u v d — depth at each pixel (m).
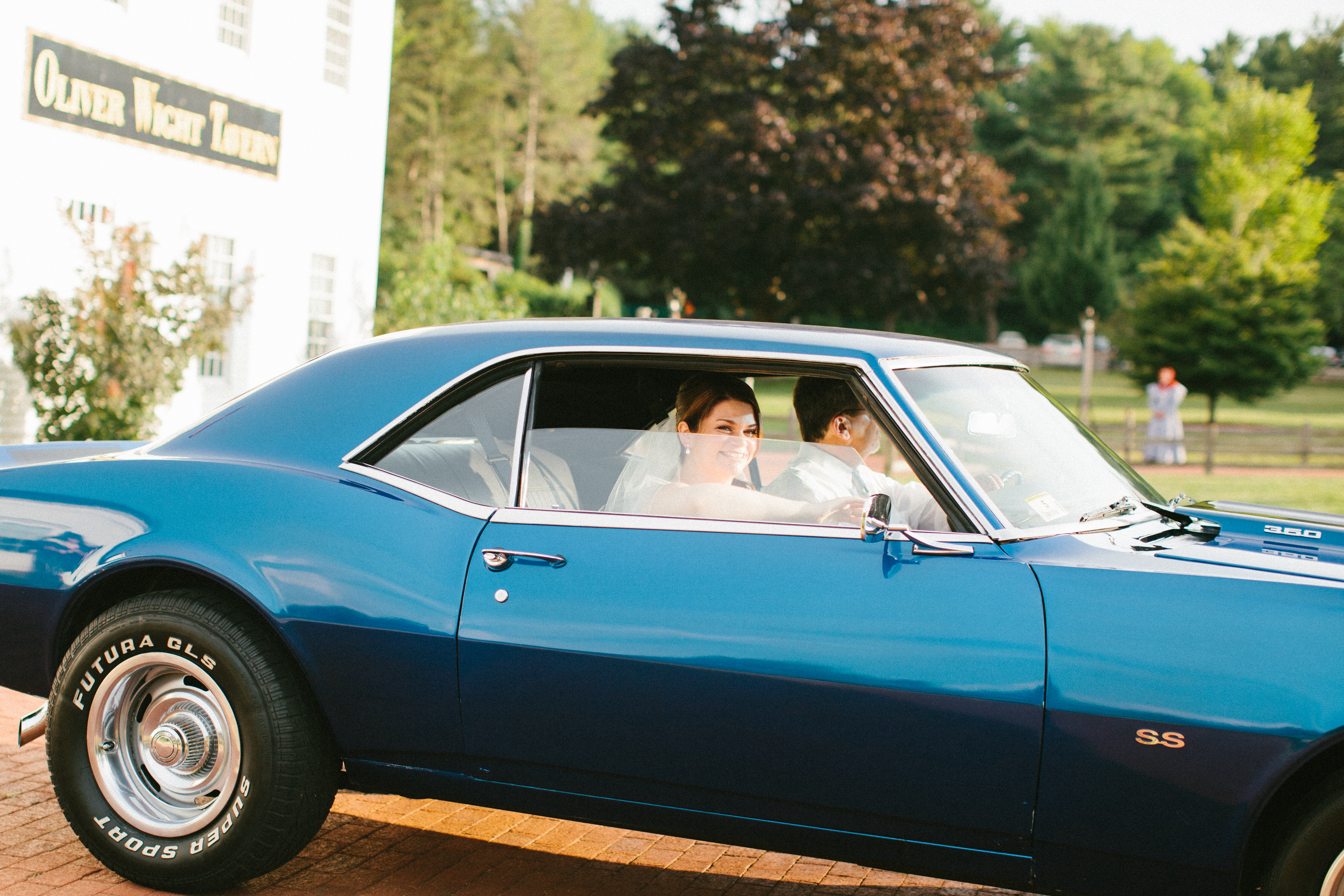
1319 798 2.60
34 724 3.58
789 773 2.91
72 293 11.80
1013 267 71.44
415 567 3.18
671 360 3.24
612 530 3.12
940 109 35.72
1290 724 2.58
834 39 35.47
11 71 11.01
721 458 3.24
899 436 3.05
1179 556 2.89
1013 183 78.56
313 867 3.68
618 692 3.00
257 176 14.55
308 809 3.30
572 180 75.94
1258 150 35.38
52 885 3.44
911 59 36.19
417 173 69.62
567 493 3.23
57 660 3.53
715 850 3.99
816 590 2.91
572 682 3.03
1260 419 38.62
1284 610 2.69
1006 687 2.75
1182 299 34.28
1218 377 33.91
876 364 3.13
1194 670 2.66
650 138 37.59
